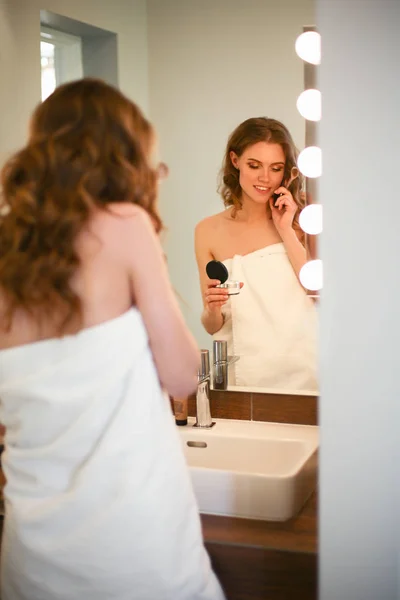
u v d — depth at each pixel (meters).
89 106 1.33
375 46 1.26
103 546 1.28
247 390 1.96
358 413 1.33
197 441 1.88
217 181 1.93
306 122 1.83
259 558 1.47
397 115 1.26
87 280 1.28
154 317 1.30
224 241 1.95
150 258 1.30
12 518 1.33
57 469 1.31
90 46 1.99
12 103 1.93
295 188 1.86
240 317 1.95
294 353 1.91
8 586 1.39
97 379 1.29
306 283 1.88
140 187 1.38
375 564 1.36
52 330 1.31
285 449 1.81
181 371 1.34
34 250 1.27
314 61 1.80
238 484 1.60
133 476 1.28
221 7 1.87
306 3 1.79
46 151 1.30
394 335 1.30
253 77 1.86
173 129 1.96
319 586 1.39
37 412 1.30
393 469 1.33
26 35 1.94
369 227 1.29
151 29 1.94
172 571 1.31
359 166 1.29
